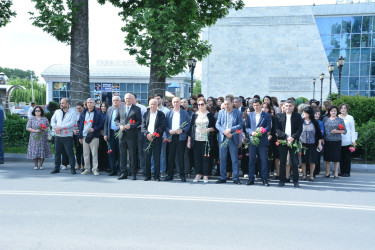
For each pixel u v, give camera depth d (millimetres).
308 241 4352
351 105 13812
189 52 13078
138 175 9234
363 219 5344
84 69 13211
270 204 6180
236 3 17078
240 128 8289
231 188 7652
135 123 8430
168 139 8508
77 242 4191
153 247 4059
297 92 40000
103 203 6047
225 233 4582
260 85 40625
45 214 5344
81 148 10219
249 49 40750
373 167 10562
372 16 40406
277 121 8180
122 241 4238
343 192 7367
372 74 40750
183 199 6434
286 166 8680
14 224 4859
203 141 8422
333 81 41281
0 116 10844
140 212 5516
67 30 12664
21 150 13258
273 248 4098
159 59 12750
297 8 39844
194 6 13578
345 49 41469
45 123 10094
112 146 9102
